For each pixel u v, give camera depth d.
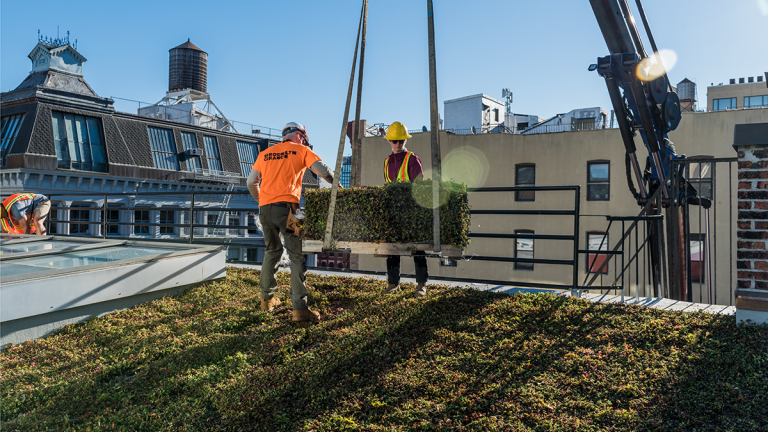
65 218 31.23
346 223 4.43
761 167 4.21
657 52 8.91
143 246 7.21
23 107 31.06
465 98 42.12
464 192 4.25
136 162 35.16
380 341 4.09
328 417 3.00
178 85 57.97
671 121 9.48
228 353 4.06
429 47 3.79
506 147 25.86
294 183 4.76
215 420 3.11
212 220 40.53
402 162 5.24
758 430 2.60
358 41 4.15
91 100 33.78
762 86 45.88
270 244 4.96
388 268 5.57
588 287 5.68
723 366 3.39
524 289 5.72
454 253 4.21
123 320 5.01
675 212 7.43
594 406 2.96
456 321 4.46
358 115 4.28
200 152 39.34
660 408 2.89
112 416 3.09
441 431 2.79
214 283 6.64
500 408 2.99
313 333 4.41
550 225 24.39
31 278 4.48
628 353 3.68
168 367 3.81
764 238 4.18
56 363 3.98
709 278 8.38
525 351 3.79
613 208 23.31
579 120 33.47
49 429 2.97
